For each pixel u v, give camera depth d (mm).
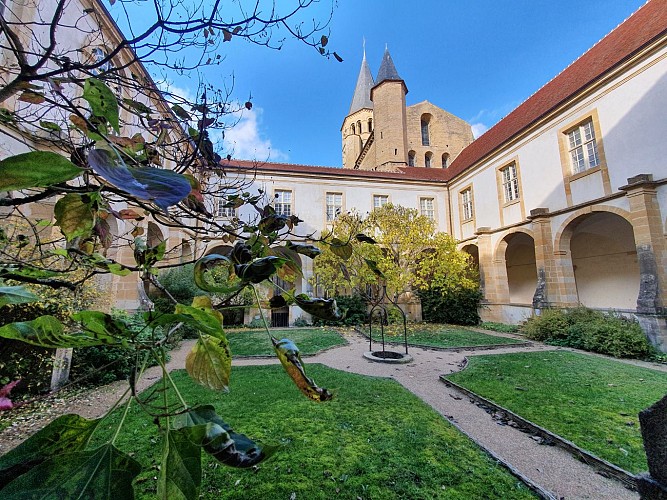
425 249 11539
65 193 753
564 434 3385
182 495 367
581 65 12117
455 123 29172
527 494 2418
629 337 7336
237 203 1642
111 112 718
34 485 347
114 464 375
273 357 7180
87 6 5316
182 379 5234
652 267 7664
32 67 992
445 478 2584
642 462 2840
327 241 974
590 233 13719
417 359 7199
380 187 16047
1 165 339
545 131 11109
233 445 369
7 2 4121
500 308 12562
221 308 734
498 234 13227
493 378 5453
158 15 1162
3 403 344
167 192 330
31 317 4199
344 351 8117
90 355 5223
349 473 2627
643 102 8211
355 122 35375
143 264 785
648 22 9547
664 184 7738
